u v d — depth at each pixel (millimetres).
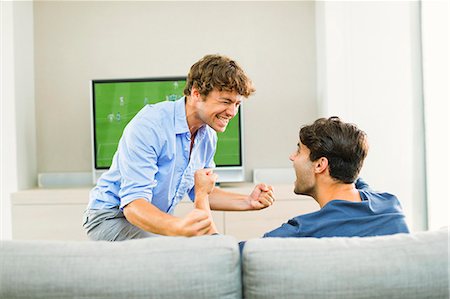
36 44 3904
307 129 1491
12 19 3531
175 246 1102
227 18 3875
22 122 3688
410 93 3529
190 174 1917
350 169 1427
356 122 3516
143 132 1663
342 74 3504
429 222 3477
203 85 1620
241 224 3416
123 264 1075
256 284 1086
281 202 3406
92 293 1066
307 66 3891
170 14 3881
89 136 3932
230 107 1659
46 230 3426
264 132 3908
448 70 3396
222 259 1080
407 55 3529
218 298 1075
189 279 1066
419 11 3525
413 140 3531
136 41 3885
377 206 1359
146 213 1485
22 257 1085
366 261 1077
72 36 3896
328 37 3504
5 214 3559
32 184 3838
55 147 3936
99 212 1849
